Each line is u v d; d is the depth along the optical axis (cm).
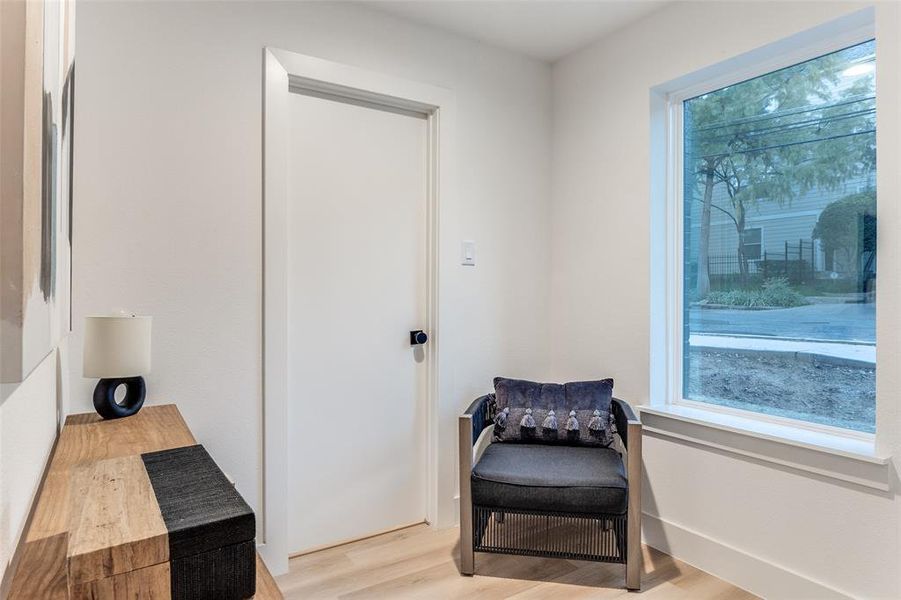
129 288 178
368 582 201
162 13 184
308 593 193
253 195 201
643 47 236
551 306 285
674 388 240
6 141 58
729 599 191
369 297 238
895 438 160
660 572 209
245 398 200
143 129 180
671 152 240
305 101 221
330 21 217
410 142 248
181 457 93
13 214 59
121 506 69
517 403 237
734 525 202
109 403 155
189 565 62
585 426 227
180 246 187
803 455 180
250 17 200
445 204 247
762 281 210
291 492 220
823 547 176
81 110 170
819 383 193
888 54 161
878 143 164
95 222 172
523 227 275
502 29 247
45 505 93
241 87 198
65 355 151
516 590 195
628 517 193
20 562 75
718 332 226
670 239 240
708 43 211
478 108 259
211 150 193
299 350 221
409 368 249
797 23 183
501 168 267
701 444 212
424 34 241
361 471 237
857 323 183
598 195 258
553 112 285
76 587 56
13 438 71
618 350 248
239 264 198
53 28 88
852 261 184
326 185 226
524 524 247
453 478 253
